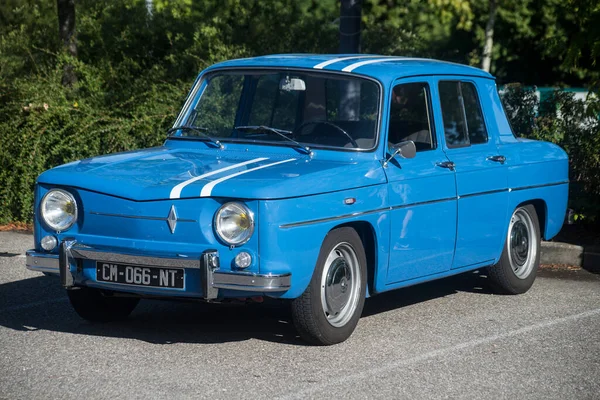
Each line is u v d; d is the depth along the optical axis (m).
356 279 7.21
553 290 9.43
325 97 7.65
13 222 12.90
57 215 6.89
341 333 7.08
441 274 8.12
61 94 13.12
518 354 7.01
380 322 7.92
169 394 5.88
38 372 6.29
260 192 6.33
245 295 6.43
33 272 9.75
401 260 7.55
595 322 8.08
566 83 25.70
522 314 8.33
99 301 7.55
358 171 7.11
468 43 23.27
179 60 15.29
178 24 16.92
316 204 6.64
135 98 13.48
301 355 6.81
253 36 16.55
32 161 12.62
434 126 8.08
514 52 24.66
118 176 6.82
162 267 6.51
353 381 6.23
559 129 11.90
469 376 6.43
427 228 7.76
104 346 6.95
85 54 17.14
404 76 7.84
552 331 7.73
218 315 8.04
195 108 8.11
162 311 8.18
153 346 6.97
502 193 8.69
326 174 6.83
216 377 6.24
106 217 6.71
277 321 7.85
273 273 6.35
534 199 9.23
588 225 11.75
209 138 7.80
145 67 16.55
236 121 7.87
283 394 5.92
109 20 17.28
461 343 7.28
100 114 12.95
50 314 7.96
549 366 6.72
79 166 7.12
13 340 7.09
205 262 6.32
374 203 7.18
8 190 12.76
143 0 17.20
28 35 17.55
